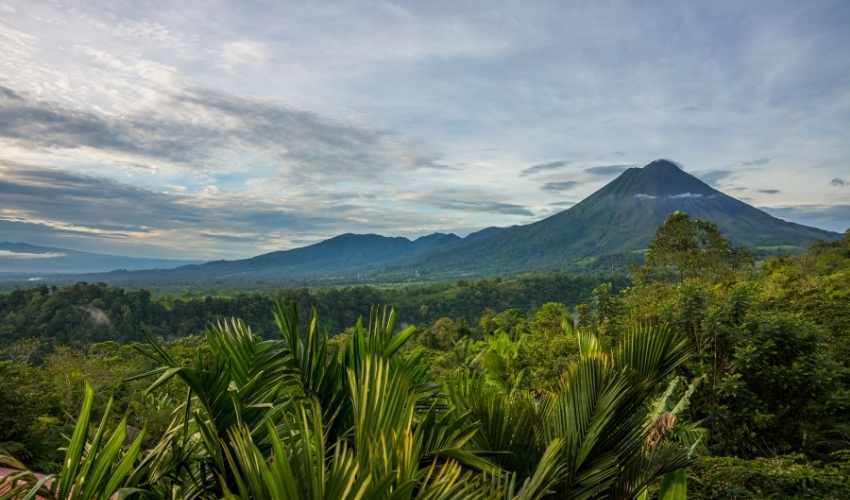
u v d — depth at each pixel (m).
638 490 2.56
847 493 4.29
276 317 2.36
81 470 1.50
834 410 6.10
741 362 6.39
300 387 2.30
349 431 2.05
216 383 1.87
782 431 6.27
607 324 10.24
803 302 10.45
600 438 2.61
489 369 8.75
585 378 2.65
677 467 2.54
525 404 2.76
